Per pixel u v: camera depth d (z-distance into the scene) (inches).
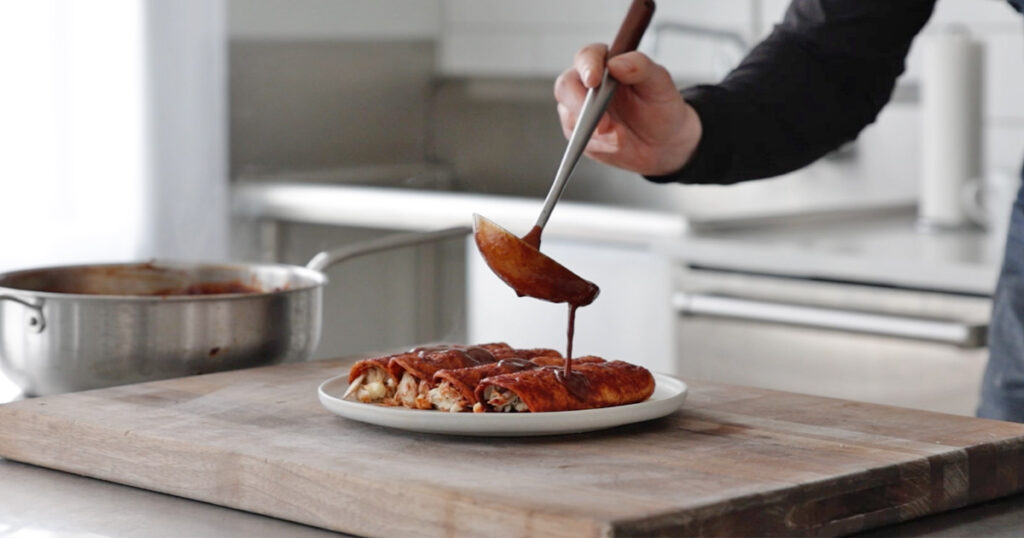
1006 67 108.7
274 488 37.7
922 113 104.7
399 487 35.0
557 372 42.7
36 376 49.3
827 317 86.6
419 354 44.6
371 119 140.2
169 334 48.9
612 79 48.8
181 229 122.8
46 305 48.4
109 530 36.5
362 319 128.1
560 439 40.9
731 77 62.1
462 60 145.3
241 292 58.3
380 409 40.9
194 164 123.0
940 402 83.4
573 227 108.3
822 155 63.2
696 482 35.5
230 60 126.6
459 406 42.3
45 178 115.3
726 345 94.3
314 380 49.4
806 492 35.3
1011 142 109.1
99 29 117.4
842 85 62.3
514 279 43.0
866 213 109.6
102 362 48.5
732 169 59.2
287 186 126.3
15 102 113.3
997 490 40.5
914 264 83.8
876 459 38.3
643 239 103.3
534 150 139.9
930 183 101.5
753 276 93.0
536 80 140.2
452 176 144.5
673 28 120.6
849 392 87.7
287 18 131.3
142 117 120.3
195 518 37.9
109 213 119.1
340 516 36.4
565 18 136.4
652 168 57.8
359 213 121.6
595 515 32.1
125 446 41.2
